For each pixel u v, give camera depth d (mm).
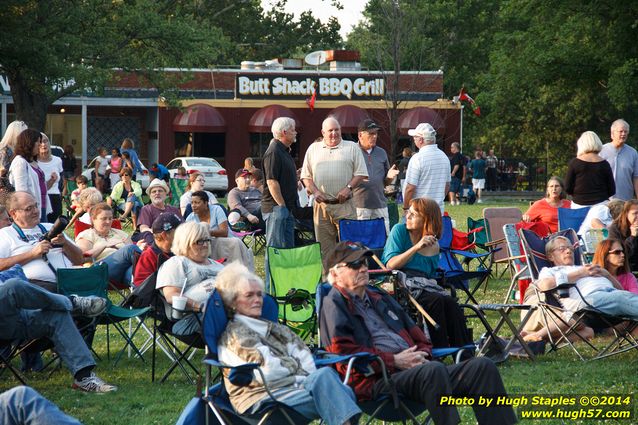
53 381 7262
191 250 7254
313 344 7910
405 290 6668
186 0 53594
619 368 7617
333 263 5832
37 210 7840
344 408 4875
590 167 11156
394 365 5531
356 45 50094
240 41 59000
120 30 30641
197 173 13312
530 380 7246
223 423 4945
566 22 32562
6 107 34938
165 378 7320
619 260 8633
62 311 6902
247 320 5297
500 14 36156
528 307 7730
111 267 8727
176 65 31922
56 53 27406
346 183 10875
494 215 12711
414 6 35344
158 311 7305
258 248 15805
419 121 35344
